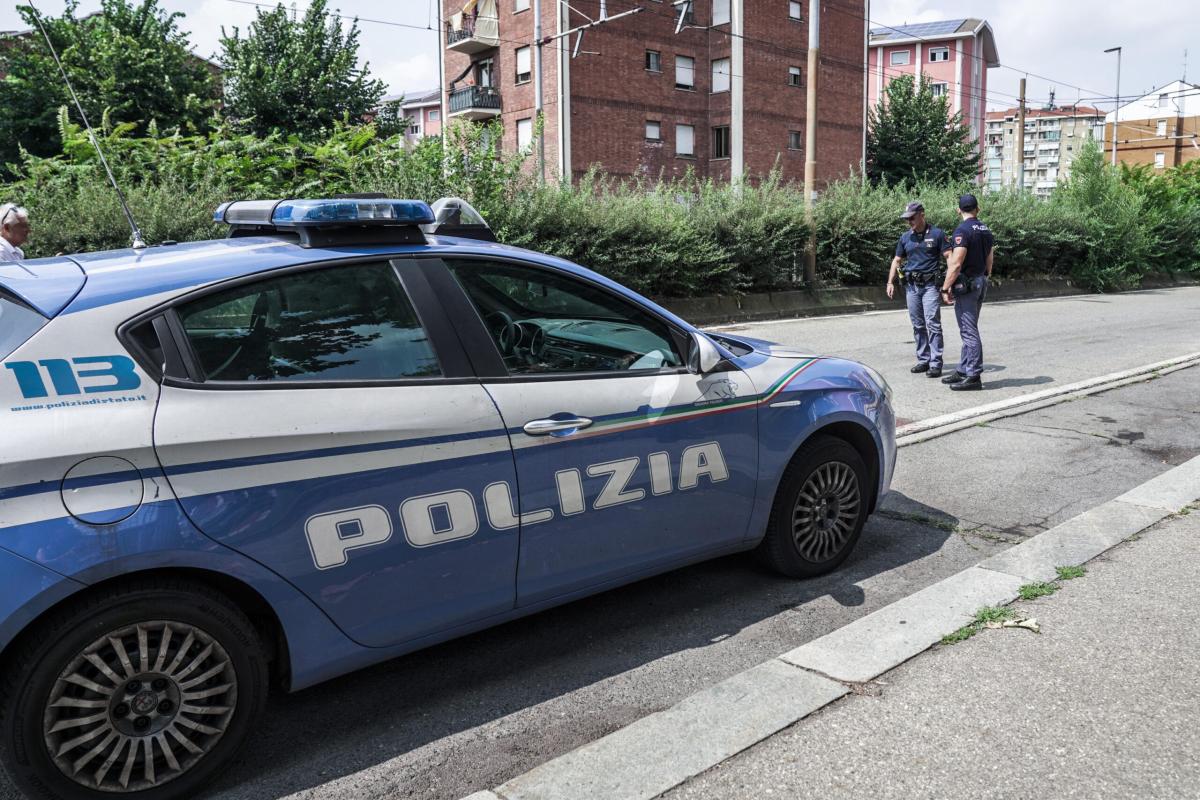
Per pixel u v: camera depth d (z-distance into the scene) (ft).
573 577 10.44
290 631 8.54
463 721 9.73
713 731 9.14
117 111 75.97
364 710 9.96
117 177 40.22
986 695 9.77
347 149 45.52
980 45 224.94
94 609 7.57
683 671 10.77
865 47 147.13
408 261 9.73
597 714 9.82
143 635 7.82
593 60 120.37
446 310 9.73
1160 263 96.58
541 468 9.92
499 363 9.88
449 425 9.24
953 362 35.45
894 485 18.24
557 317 10.63
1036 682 10.03
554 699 10.16
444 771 8.79
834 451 13.17
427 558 9.19
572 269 10.93
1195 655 10.61
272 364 8.59
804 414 12.66
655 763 8.62
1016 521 16.08
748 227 56.03
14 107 75.15
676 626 12.00
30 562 7.20
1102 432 22.65
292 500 8.38
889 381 30.50
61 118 42.14
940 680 10.11
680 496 11.27
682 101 130.41
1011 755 8.64
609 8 120.88
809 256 60.59
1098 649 10.79
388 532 8.91
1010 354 37.65
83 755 7.68
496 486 9.57
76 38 78.13
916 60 223.92
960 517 16.31
